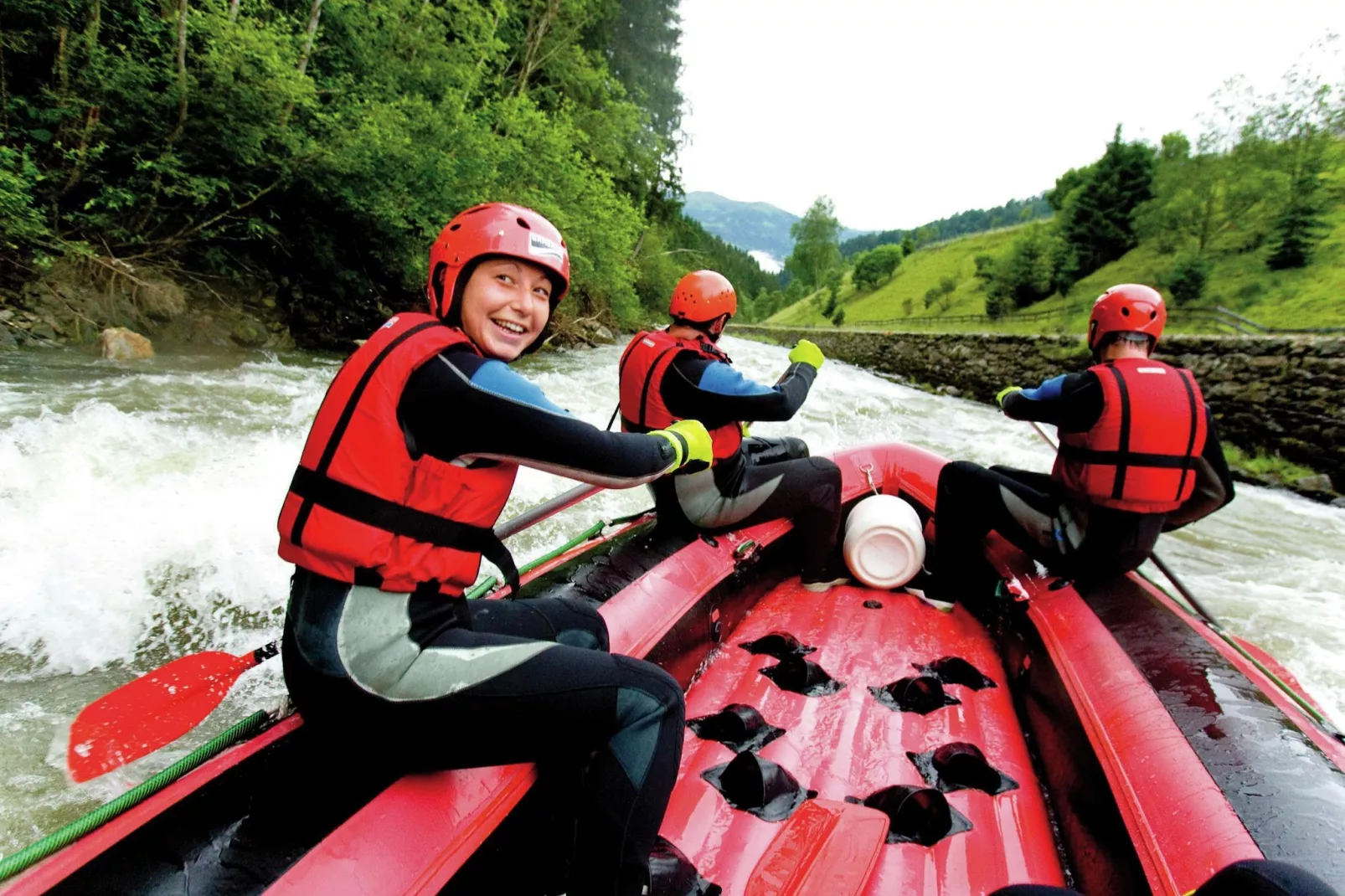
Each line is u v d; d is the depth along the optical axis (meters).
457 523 1.15
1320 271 21.48
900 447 3.67
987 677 2.47
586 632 1.56
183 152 9.27
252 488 4.73
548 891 1.45
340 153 9.89
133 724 1.21
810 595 3.04
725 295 2.50
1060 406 2.26
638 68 30.78
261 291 10.39
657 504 2.64
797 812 1.61
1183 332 21.08
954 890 1.53
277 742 1.23
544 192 14.84
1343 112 23.70
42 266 8.07
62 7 8.42
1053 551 2.46
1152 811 1.35
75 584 3.40
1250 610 5.29
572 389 10.80
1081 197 34.25
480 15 13.02
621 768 1.23
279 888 0.96
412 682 1.09
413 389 1.08
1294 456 10.83
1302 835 1.15
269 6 9.76
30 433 4.88
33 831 2.09
